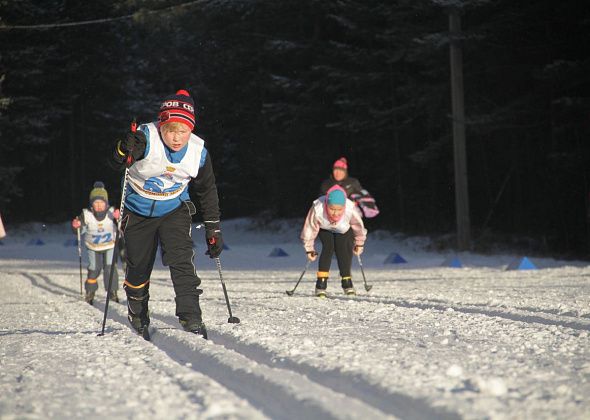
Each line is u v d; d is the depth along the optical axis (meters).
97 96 70.12
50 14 65.06
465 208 35.72
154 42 80.81
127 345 7.80
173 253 8.94
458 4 34.38
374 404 4.94
